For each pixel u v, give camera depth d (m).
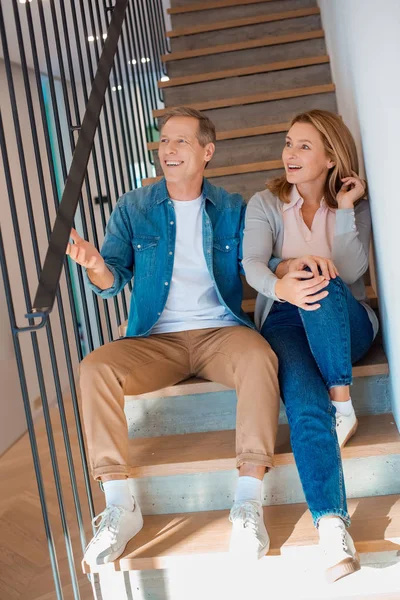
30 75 5.14
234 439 2.05
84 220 2.21
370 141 1.97
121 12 2.61
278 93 3.33
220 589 1.87
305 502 1.96
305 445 1.76
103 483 1.86
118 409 1.86
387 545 1.72
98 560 1.74
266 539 1.72
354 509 1.89
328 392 1.88
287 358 1.90
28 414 1.65
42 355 4.84
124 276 2.12
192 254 2.14
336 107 3.30
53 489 3.10
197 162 2.12
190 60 3.77
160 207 2.15
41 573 2.37
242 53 3.73
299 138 2.09
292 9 3.97
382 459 1.94
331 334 1.85
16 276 4.63
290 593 1.86
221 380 2.03
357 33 2.03
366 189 2.14
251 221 2.13
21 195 4.87
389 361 2.06
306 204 2.19
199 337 2.08
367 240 2.12
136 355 1.98
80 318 5.75
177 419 2.14
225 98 3.58
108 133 2.58
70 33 4.35
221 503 1.98
